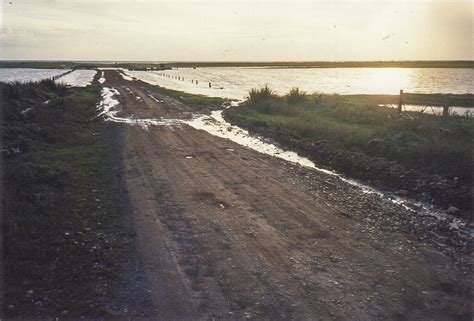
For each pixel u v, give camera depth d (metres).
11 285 5.07
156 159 12.72
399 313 4.57
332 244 6.51
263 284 5.21
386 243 6.59
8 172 8.97
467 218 7.96
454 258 6.09
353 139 14.20
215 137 17.28
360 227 7.29
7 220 6.64
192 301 4.80
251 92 30.16
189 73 131.88
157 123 21.20
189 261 5.86
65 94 32.03
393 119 17.34
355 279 5.36
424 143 12.12
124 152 13.63
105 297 4.88
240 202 8.61
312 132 16.61
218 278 5.37
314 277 5.41
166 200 8.67
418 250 6.34
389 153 12.29
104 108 27.33
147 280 5.30
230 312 4.58
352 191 9.64
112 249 6.22
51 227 6.82
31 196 8.02
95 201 8.46
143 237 6.70
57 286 5.11
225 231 7.01
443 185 9.36
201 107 29.84
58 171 10.33
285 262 5.85
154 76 94.06
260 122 20.38
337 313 4.57
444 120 16.47
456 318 4.48
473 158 10.38
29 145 12.94
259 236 6.80
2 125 13.69
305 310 4.62
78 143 15.01
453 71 174.25
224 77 102.31
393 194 9.67
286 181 10.39
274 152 14.79
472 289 5.13
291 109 24.55
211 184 9.98
